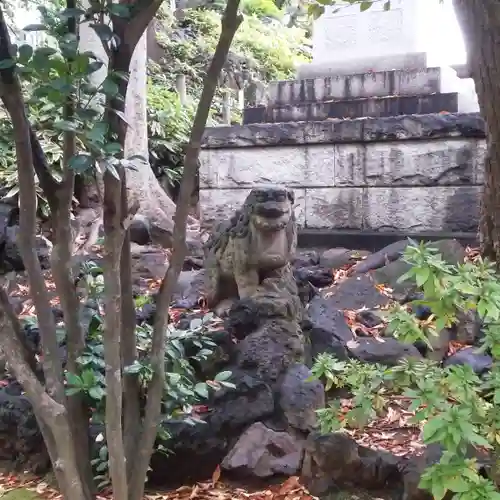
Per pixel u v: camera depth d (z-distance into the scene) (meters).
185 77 9.56
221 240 3.79
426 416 1.88
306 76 6.47
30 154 1.91
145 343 2.52
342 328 3.71
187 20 10.73
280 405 2.97
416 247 2.01
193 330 2.75
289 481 2.69
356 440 2.92
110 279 1.88
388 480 2.62
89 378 2.08
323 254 5.27
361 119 5.54
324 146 5.69
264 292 3.48
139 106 6.41
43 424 2.10
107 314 1.88
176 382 2.32
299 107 6.19
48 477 2.96
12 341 2.05
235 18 1.86
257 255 3.47
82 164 1.69
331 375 2.41
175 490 2.80
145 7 1.88
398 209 5.45
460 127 5.16
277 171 5.88
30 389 1.99
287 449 2.79
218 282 3.83
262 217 3.40
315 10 3.42
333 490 2.63
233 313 3.34
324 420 2.45
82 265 2.77
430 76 5.74
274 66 10.92
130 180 6.22
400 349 3.58
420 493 2.40
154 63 9.44
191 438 2.79
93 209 6.18
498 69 3.35
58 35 1.85
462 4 3.41
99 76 5.16
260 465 2.73
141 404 2.26
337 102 6.02
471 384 2.08
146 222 5.86
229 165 6.05
